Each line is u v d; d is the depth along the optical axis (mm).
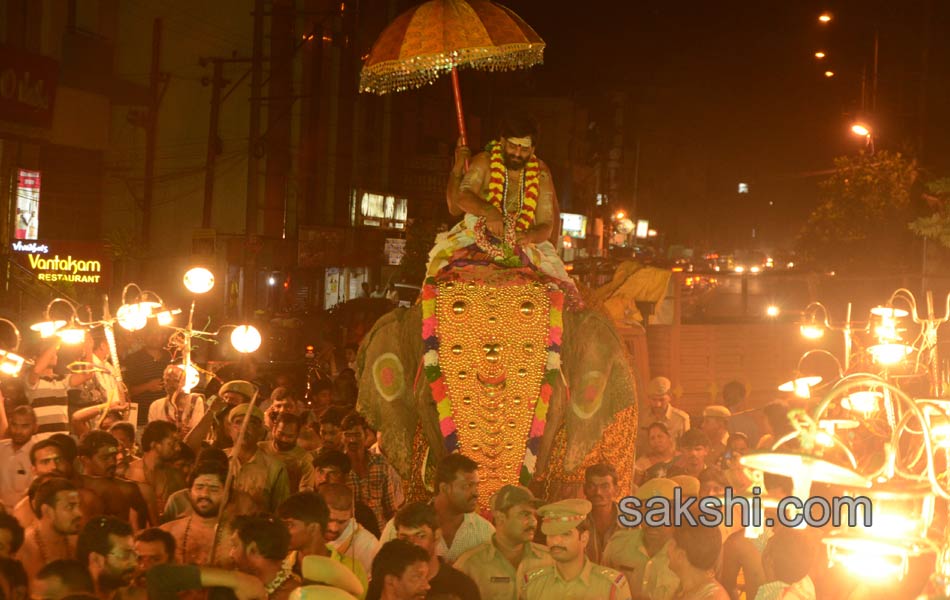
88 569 5266
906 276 20109
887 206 30172
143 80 39500
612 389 8047
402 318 8102
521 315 7586
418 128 56625
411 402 7973
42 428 10641
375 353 8078
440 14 8445
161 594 5020
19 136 25500
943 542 5312
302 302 43469
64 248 30484
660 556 6379
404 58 8406
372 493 8984
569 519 6020
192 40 39781
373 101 50438
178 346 13023
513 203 8133
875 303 21234
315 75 42438
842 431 8602
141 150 38938
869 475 4859
